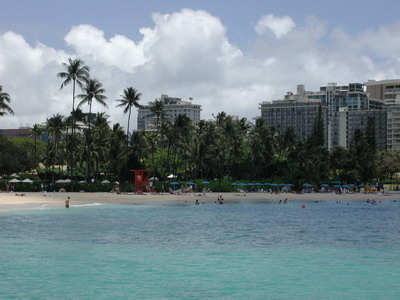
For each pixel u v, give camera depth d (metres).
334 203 107.12
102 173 157.25
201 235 48.09
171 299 24.50
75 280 27.92
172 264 32.91
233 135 148.12
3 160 115.38
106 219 61.41
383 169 182.62
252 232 51.12
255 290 26.41
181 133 138.38
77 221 58.16
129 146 140.00
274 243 43.12
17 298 24.17
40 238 43.62
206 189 131.38
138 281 27.97
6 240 42.25
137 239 44.38
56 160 149.88
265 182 148.12
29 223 54.97
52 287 26.33
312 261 34.59
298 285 27.61
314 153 157.00
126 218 63.78
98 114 141.75
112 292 25.55
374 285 27.77
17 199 84.88
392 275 30.30
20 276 28.67
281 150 163.00
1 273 29.41
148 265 32.41
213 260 34.56
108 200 93.81
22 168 121.88
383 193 150.25
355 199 122.19
